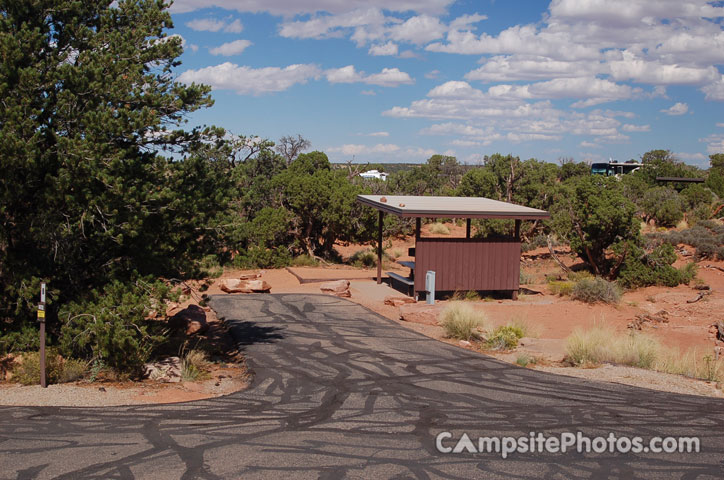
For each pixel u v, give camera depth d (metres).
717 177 54.12
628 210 24.27
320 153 38.19
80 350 10.57
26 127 9.25
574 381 10.45
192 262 11.31
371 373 11.05
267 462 6.11
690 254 30.05
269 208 31.55
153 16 11.20
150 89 10.67
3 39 9.24
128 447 6.58
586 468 6.00
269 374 10.94
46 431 7.18
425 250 20.75
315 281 25.73
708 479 5.73
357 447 6.64
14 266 10.23
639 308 19.64
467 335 14.66
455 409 8.49
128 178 10.02
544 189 40.00
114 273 10.45
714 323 16.98
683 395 9.46
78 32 10.55
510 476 5.77
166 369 10.77
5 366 9.86
